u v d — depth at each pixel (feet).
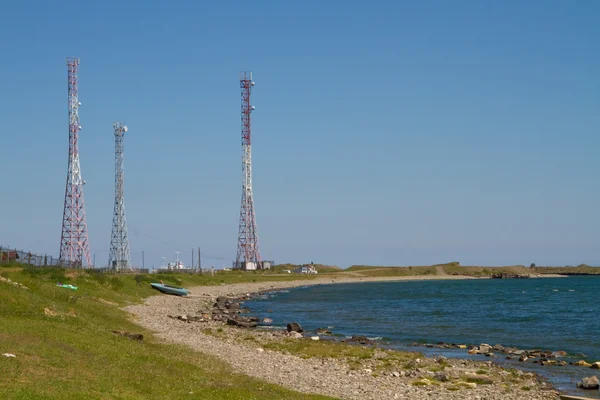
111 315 207.82
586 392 132.05
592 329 268.00
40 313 155.33
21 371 92.22
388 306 422.00
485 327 277.03
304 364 159.12
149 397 91.50
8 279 188.96
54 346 113.80
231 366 144.87
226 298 424.87
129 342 146.92
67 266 365.20
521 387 134.82
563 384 141.18
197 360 143.54
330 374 144.87
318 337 227.40
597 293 611.47
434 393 126.41
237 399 99.66
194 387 104.27
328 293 606.14
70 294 212.23
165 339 183.83
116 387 93.66
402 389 129.59
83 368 101.86
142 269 581.94
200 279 597.93
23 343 110.52
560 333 253.44
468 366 163.73
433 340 229.04
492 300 492.54
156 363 124.16
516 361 176.35
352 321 308.81
